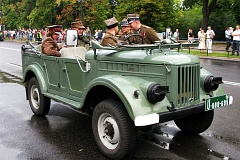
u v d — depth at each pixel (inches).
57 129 223.5
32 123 237.0
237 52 731.4
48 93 234.5
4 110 272.2
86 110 197.5
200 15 1720.0
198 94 179.9
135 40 223.9
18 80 430.0
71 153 181.9
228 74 479.8
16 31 2085.4
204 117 202.5
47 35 243.9
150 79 172.4
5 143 196.9
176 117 166.6
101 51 193.5
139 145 194.2
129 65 180.1
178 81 167.3
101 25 1534.2
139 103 157.4
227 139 203.6
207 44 793.6
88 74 200.4
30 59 261.6
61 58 218.2
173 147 190.9
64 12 1558.8
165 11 1146.7
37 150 186.2
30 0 2094.0
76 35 194.4
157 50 184.5
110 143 175.3
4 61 673.0
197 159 173.5
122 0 1186.0
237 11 1435.8
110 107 167.9
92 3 1508.4
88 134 213.3
